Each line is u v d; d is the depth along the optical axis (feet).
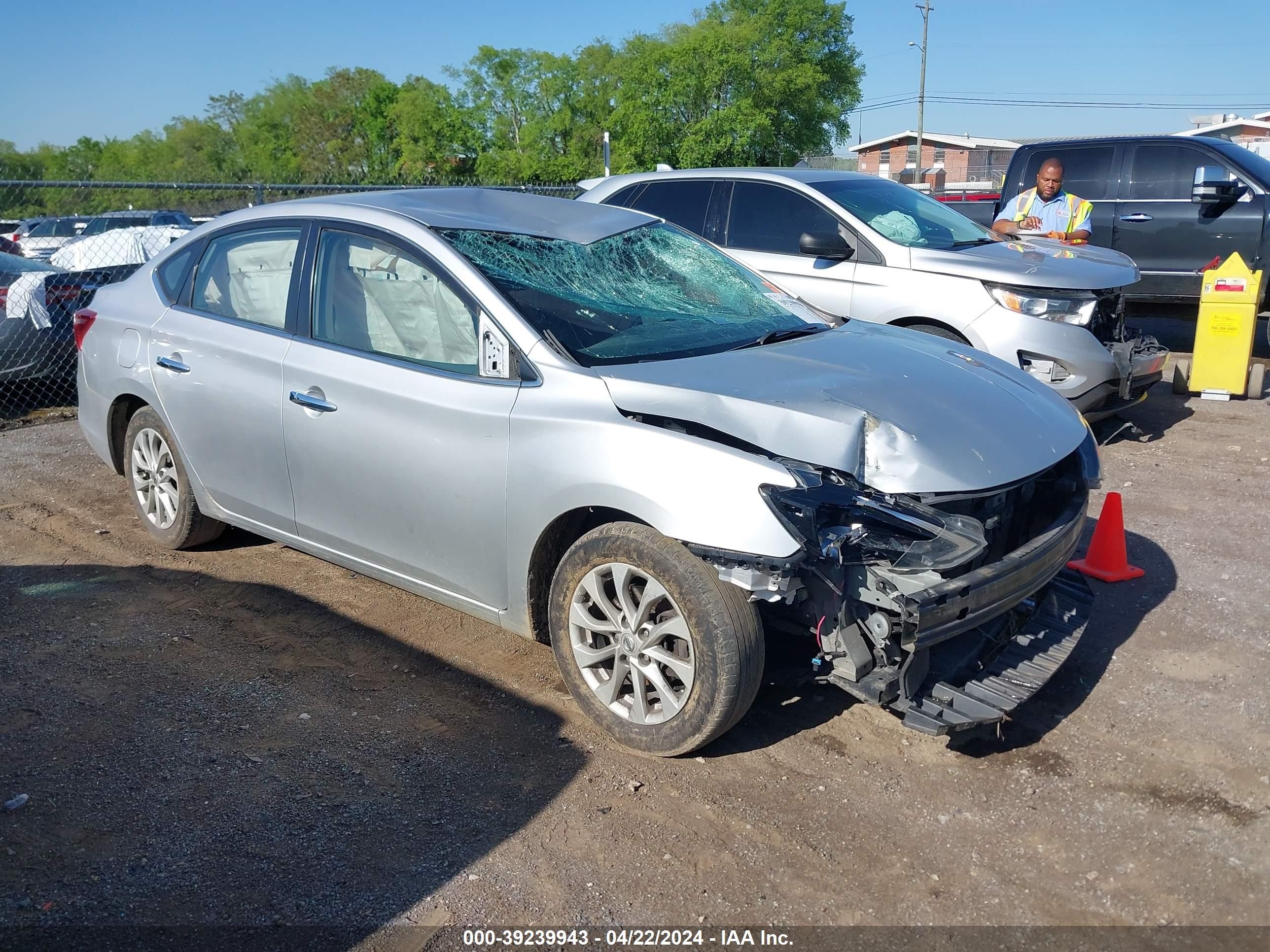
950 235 23.31
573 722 11.59
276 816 9.89
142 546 16.99
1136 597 14.74
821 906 8.71
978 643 11.19
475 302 11.82
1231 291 25.93
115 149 228.63
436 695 12.23
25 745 11.11
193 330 14.83
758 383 11.05
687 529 9.82
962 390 11.84
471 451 11.58
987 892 8.86
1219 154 30.22
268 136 241.55
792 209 23.41
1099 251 23.91
